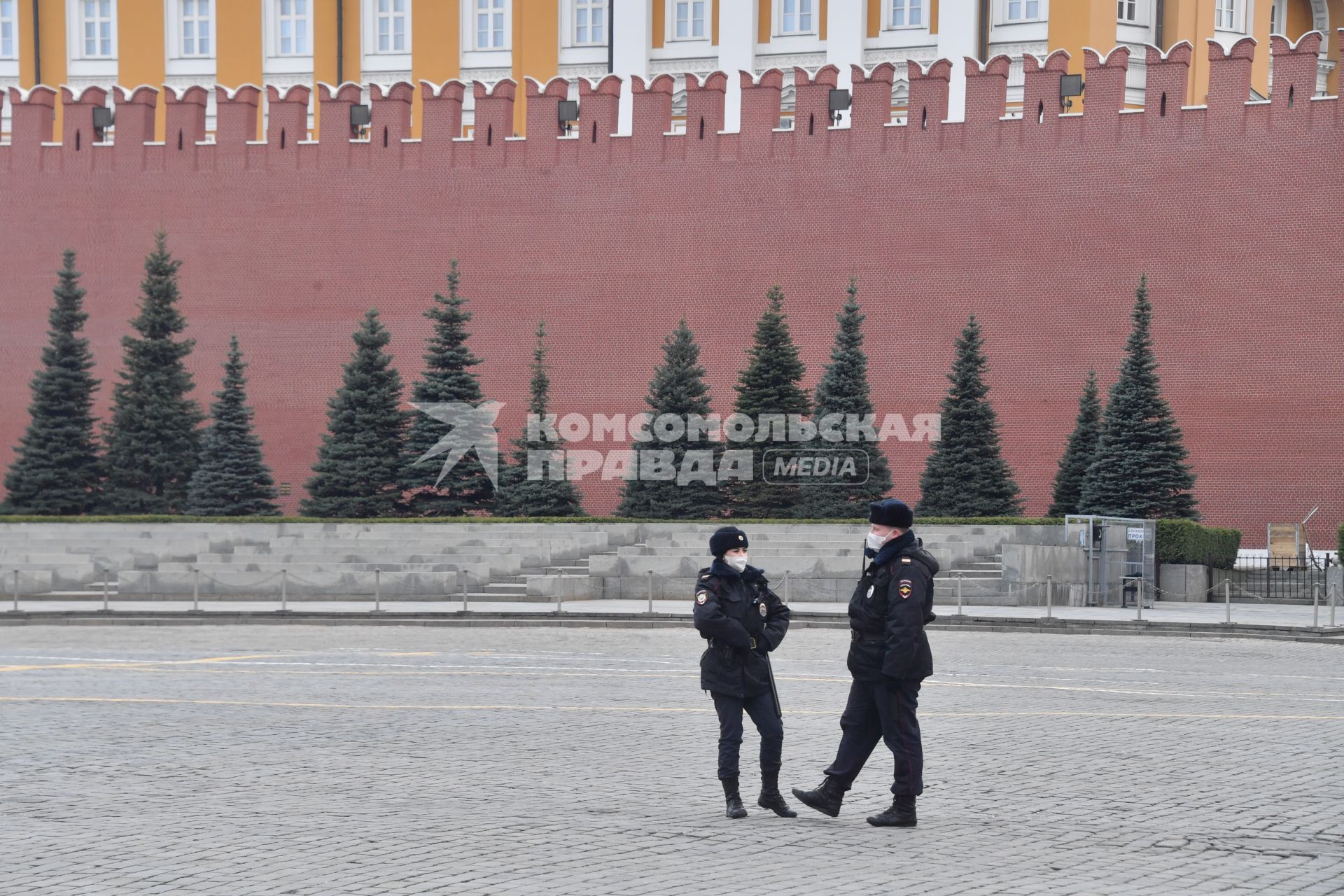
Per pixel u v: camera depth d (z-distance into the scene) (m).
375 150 104.06
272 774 26.12
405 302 102.94
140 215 106.69
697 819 22.58
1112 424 83.25
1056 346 92.88
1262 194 89.44
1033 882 18.83
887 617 22.08
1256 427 88.88
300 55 126.50
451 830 21.56
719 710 22.95
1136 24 113.75
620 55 120.62
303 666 44.06
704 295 98.69
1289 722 33.09
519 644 51.84
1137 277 91.62
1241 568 78.94
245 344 104.88
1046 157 93.69
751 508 88.81
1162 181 91.44
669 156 99.81
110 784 25.12
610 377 99.62
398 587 68.12
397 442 92.38
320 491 92.00
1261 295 89.19
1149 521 69.19
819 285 96.88
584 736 30.58
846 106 97.50
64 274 98.00
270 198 105.06
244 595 68.50
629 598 69.44
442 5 124.75
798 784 25.56
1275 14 124.12
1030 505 92.69
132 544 80.44
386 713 33.88
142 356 96.06
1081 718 33.56
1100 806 23.70
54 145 108.00
